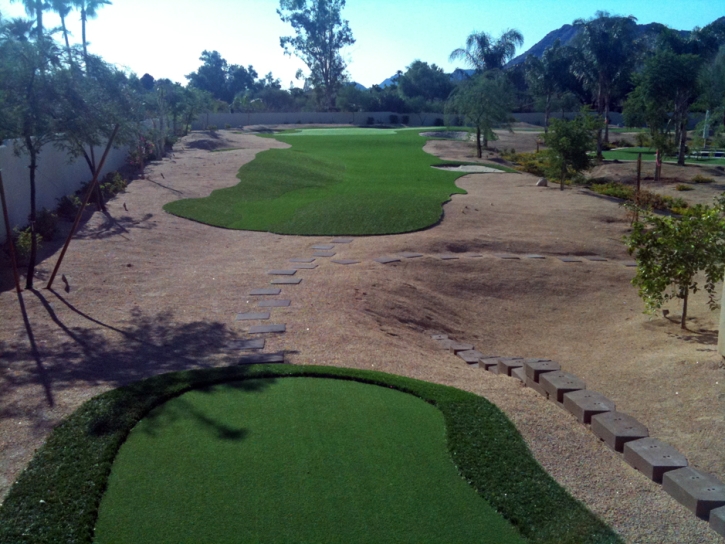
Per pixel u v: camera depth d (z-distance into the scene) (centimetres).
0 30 1012
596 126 2691
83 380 676
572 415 605
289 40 7681
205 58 10944
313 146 4266
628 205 1616
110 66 1123
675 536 419
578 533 416
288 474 477
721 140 4059
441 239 1538
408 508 438
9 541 401
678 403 660
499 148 4769
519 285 1280
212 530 412
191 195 2042
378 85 8644
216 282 1123
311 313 939
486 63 5588
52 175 1656
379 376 673
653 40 5316
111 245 1369
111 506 439
